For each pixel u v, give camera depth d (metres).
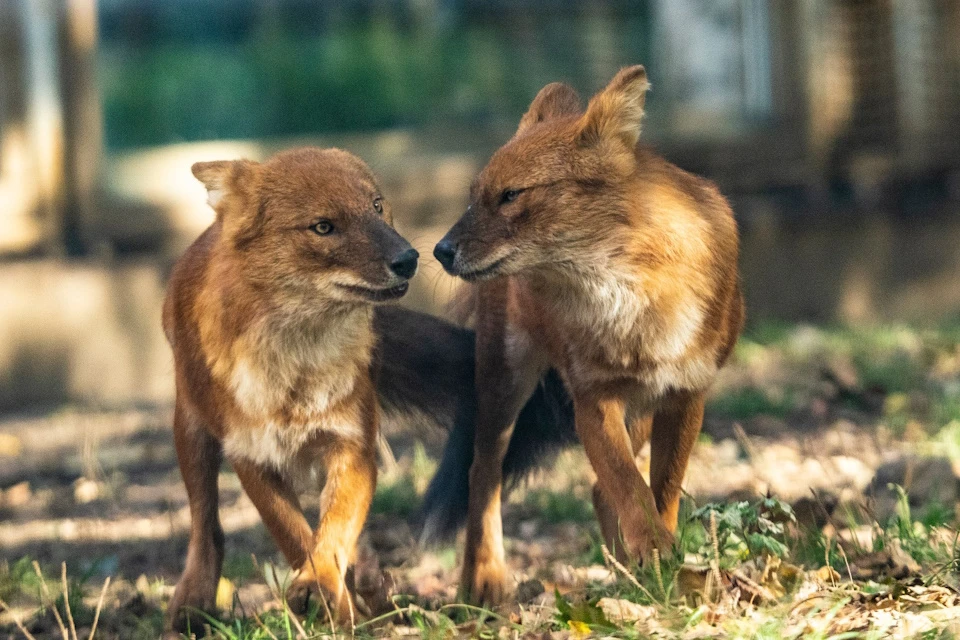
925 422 12.45
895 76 19.81
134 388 15.94
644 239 7.59
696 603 6.89
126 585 9.07
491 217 7.77
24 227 15.81
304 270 7.64
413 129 23.91
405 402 9.05
